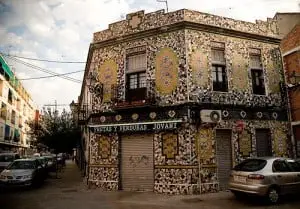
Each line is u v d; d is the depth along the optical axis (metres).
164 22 13.34
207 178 11.96
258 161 9.57
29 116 63.41
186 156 11.84
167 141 12.33
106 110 13.90
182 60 12.66
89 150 14.27
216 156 12.37
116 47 14.39
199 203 9.61
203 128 12.30
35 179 14.30
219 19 13.70
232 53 13.75
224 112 12.77
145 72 13.62
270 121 13.79
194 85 12.53
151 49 13.48
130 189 12.80
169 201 10.07
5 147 43.22
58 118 25.11
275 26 15.15
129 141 13.26
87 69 18.62
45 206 9.31
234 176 9.63
